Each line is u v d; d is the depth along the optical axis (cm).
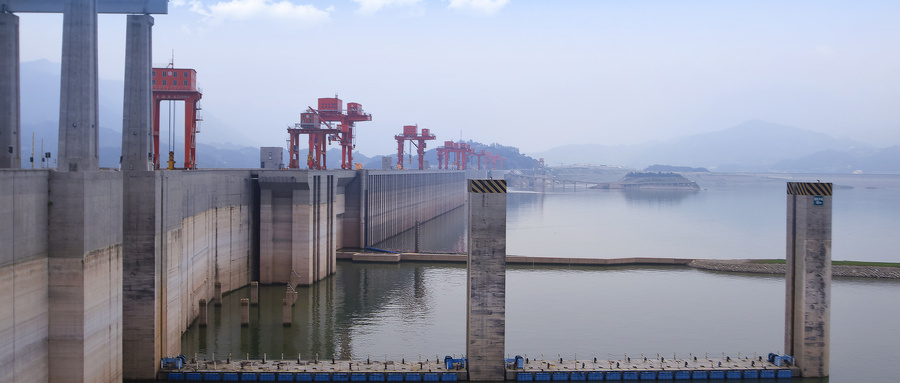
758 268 12538
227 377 5941
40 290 4391
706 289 10850
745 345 7575
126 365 5828
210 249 8738
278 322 8294
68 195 4469
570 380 6047
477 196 5741
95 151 4894
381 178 16500
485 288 5819
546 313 9000
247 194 10238
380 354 7025
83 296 4512
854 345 7575
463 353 7069
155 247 5797
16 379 4131
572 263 13088
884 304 9812
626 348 7388
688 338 7838
